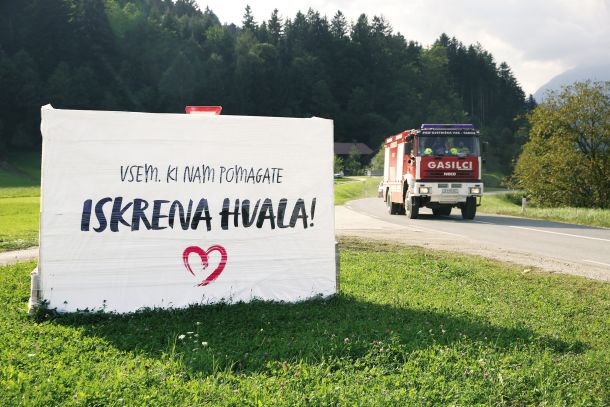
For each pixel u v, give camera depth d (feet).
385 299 26.76
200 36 550.77
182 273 25.31
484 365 17.53
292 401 14.84
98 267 24.40
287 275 26.55
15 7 444.55
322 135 27.27
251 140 26.40
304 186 26.96
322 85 513.45
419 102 537.65
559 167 151.23
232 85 454.40
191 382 15.78
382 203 136.56
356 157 456.86
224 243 25.90
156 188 25.21
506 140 510.58
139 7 543.80
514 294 29.01
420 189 79.15
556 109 152.66
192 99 435.53
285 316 23.27
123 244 24.72
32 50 422.82
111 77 428.97
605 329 22.72
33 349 18.37
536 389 16.06
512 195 228.43
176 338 19.89
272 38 584.40
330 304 25.82
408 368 17.20
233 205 26.09
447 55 655.35
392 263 38.50
